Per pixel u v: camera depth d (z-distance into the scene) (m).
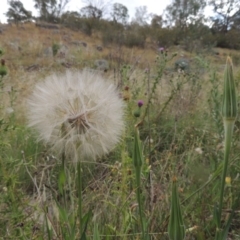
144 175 2.05
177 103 4.43
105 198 2.07
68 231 1.64
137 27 30.80
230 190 2.15
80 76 1.35
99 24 34.31
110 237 1.81
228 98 1.13
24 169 2.63
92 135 1.21
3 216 1.84
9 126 1.97
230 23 23.16
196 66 5.42
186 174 2.52
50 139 1.23
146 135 3.59
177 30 26.16
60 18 39.53
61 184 1.35
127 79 4.10
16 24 32.38
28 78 6.31
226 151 1.17
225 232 1.22
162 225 1.89
